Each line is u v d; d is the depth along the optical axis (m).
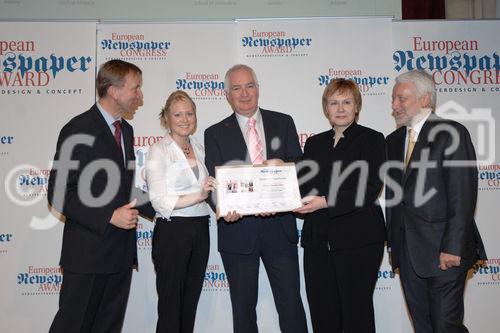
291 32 3.57
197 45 3.56
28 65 3.50
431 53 3.62
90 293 2.53
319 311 2.78
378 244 2.72
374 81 3.55
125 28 3.55
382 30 3.56
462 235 2.45
